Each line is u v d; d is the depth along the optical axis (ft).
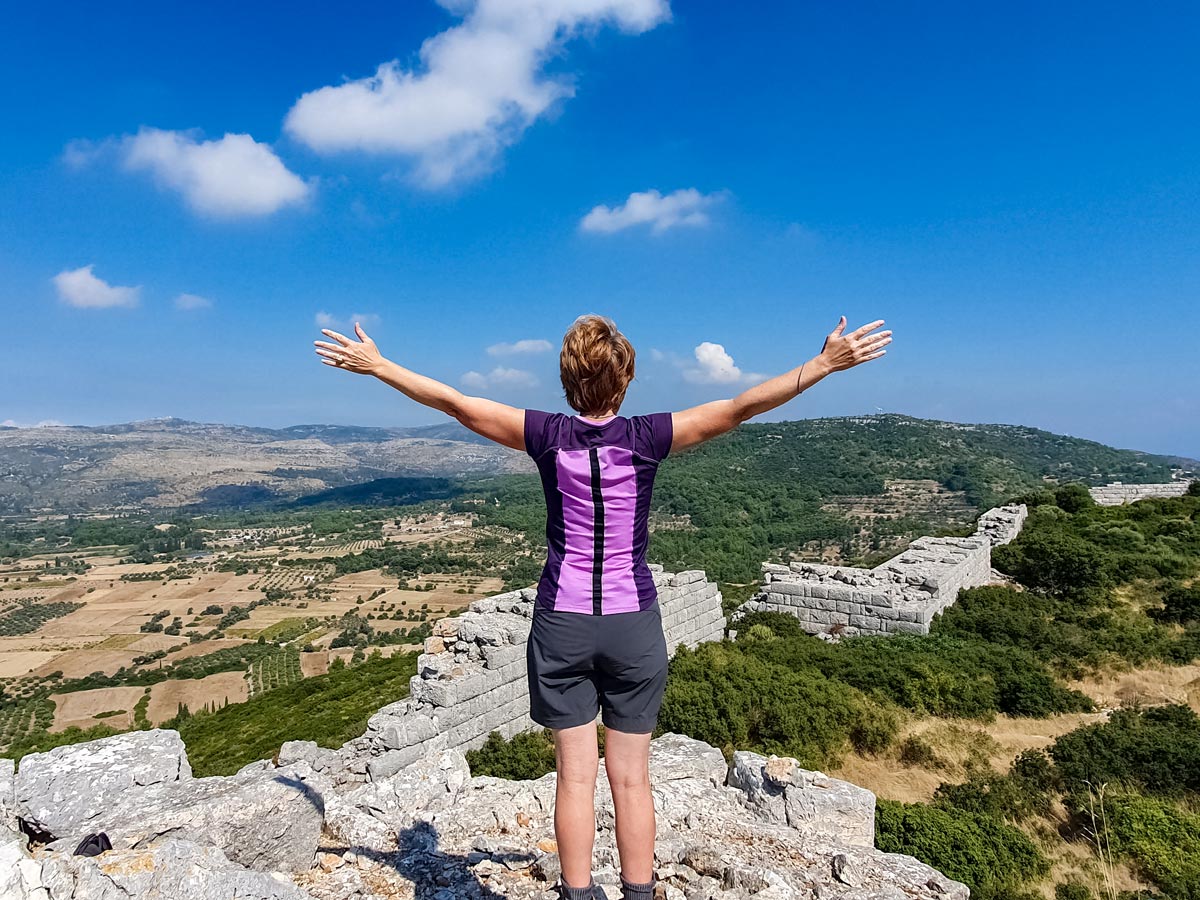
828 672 61.52
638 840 11.21
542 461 10.76
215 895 10.40
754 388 10.56
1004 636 71.87
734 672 55.67
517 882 14.69
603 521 10.50
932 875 17.22
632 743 11.14
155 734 17.16
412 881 14.58
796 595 79.15
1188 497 138.51
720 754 24.71
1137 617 79.10
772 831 18.74
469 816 17.90
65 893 9.53
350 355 11.18
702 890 14.53
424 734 40.29
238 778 15.94
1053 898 34.17
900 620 72.33
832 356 10.29
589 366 10.47
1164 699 58.13
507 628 48.57
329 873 14.64
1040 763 45.62
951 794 42.86
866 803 20.75
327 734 67.05
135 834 12.57
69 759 15.61
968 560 88.53
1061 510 135.54
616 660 10.65
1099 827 39.27
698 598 73.31
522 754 43.98
